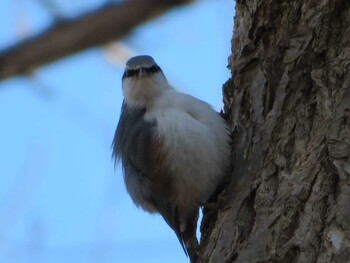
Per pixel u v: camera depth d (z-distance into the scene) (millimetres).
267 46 10359
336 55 9445
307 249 8430
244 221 9281
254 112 10141
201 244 9898
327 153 8875
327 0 9703
